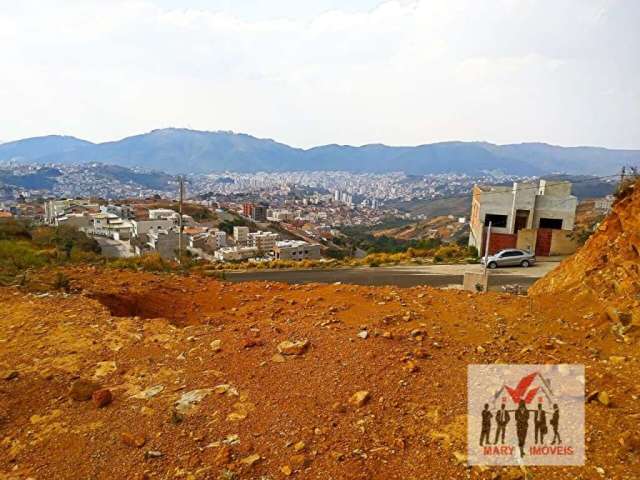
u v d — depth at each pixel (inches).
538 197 1238.3
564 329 249.0
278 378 195.9
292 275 941.8
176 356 225.8
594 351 213.8
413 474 135.2
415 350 217.3
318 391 183.5
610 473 130.4
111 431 162.9
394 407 170.9
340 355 215.5
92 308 309.6
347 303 326.0
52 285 372.8
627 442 140.2
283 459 143.6
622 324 233.5
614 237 331.3
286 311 313.6
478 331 252.8
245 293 393.4
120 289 378.3
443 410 166.9
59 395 191.2
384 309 303.4
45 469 144.6
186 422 165.9
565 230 1178.6
